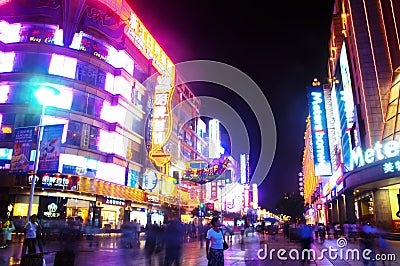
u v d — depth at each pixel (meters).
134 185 47.00
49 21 39.88
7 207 34.72
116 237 34.22
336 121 51.72
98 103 41.94
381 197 38.16
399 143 31.11
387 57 40.44
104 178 41.00
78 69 40.34
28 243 14.16
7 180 35.09
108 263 14.38
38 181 34.72
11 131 36.66
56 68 39.06
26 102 37.31
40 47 38.91
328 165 48.41
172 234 13.07
